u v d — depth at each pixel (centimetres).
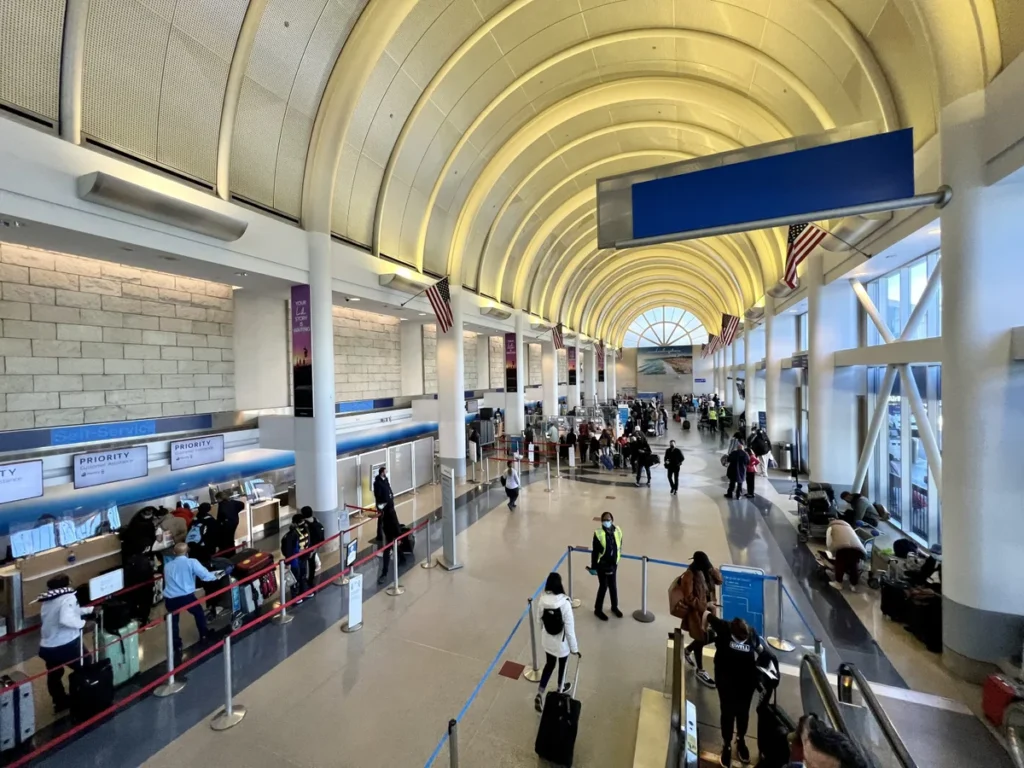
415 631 645
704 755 414
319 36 870
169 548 779
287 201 932
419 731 457
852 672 375
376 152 1135
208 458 913
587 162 1881
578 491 1456
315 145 932
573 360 3462
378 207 1187
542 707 460
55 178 550
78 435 719
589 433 2050
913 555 710
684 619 528
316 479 954
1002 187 491
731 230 418
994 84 475
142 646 623
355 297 1112
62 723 477
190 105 744
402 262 1321
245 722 472
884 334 952
